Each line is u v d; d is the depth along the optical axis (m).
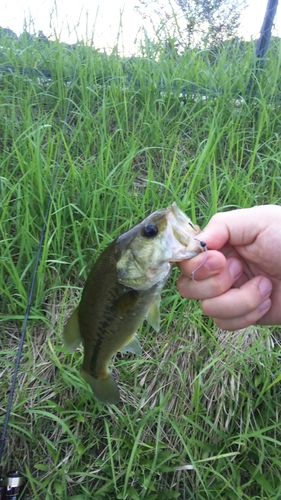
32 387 0.45
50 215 0.47
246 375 0.45
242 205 0.53
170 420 0.42
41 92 0.70
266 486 0.40
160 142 0.64
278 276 0.35
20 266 0.49
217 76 0.73
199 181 0.55
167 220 0.28
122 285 0.29
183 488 0.42
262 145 0.61
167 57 0.78
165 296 0.50
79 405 0.44
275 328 0.50
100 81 0.73
